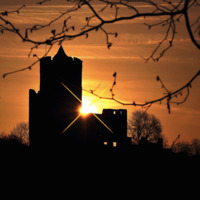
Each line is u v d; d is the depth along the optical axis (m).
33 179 125.94
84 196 116.50
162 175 118.00
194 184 107.56
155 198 107.94
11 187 116.62
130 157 145.12
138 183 120.44
